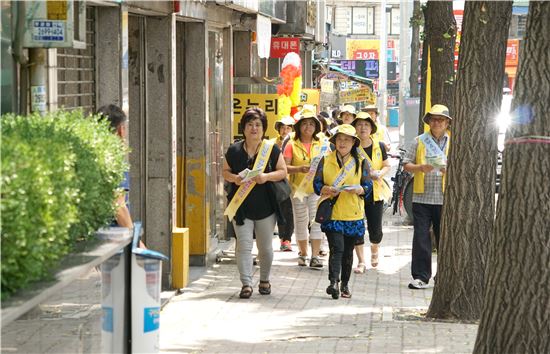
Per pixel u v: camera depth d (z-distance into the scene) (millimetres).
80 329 13398
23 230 10609
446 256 24766
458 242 24578
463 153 24422
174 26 29031
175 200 29219
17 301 10602
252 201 27703
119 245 13766
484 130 24344
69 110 21938
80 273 12117
